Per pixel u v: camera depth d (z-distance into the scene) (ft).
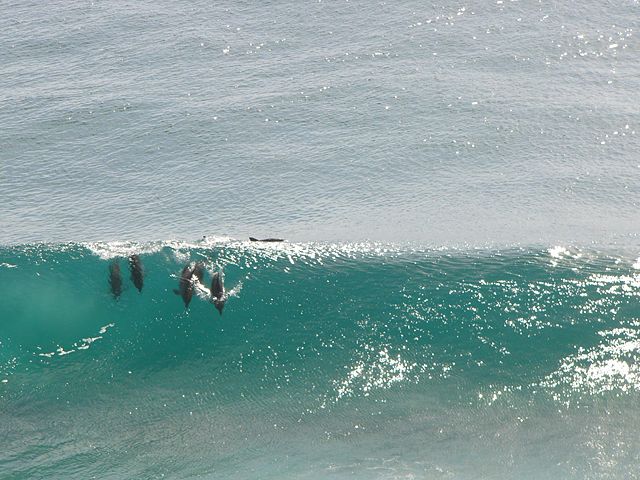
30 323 194.08
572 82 325.21
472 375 182.19
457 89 321.93
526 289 201.36
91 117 314.55
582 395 176.86
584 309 195.21
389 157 282.97
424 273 207.00
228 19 380.17
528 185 262.67
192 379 184.24
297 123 305.94
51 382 183.01
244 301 197.57
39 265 207.10
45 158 293.02
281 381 183.32
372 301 199.00
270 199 261.85
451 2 385.70
